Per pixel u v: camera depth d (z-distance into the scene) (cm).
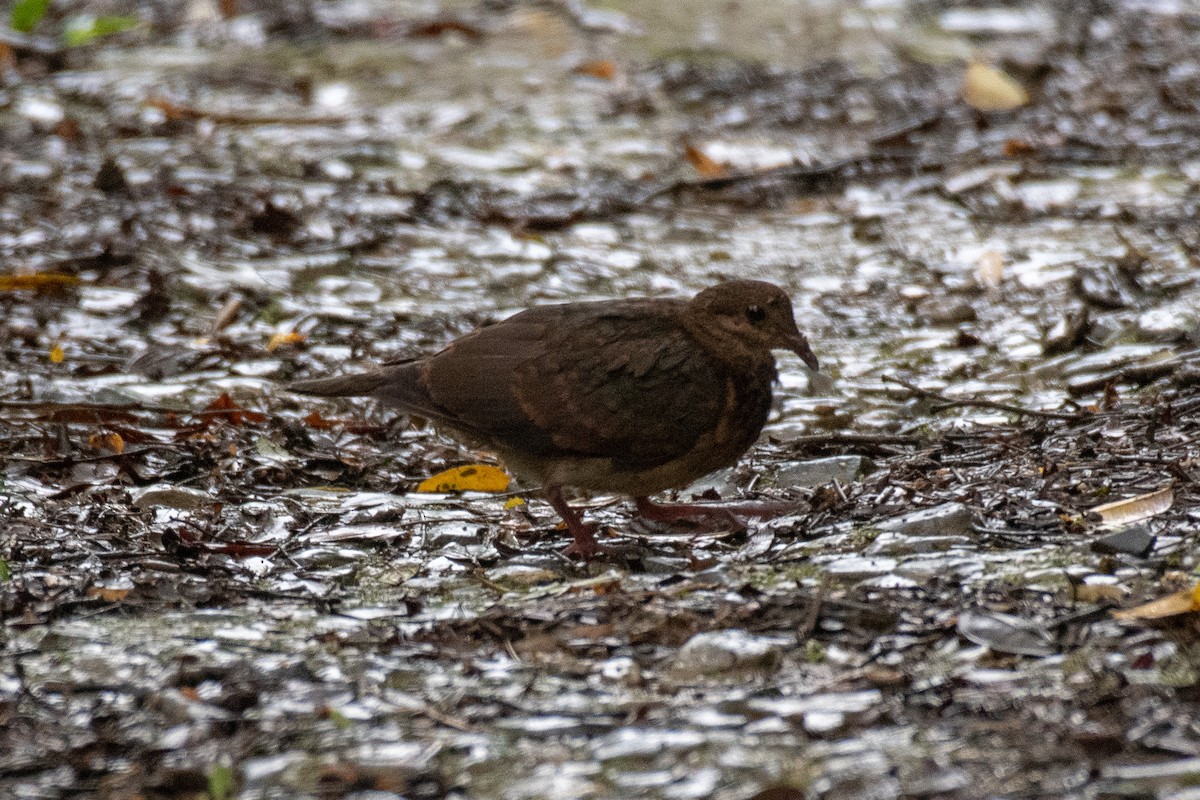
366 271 1534
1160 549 885
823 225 1648
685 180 1769
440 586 916
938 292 1448
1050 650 780
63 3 2519
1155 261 1471
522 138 1922
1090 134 1891
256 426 1182
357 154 1839
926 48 2266
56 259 1537
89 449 1123
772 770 692
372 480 1112
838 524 970
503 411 962
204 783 702
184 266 1524
